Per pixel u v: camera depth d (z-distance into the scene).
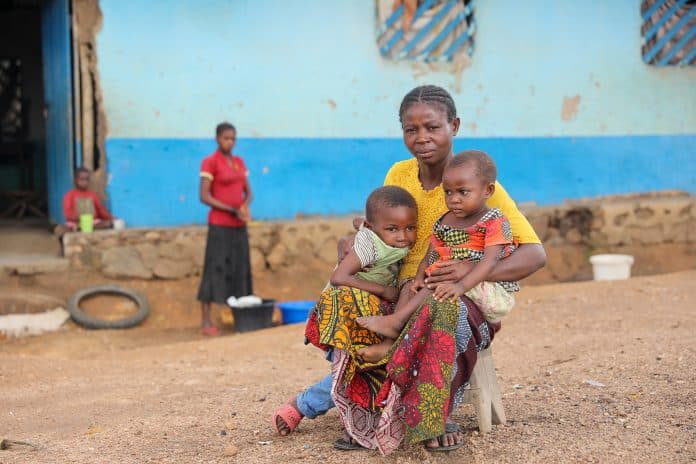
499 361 5.95
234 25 11.06
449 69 12.02
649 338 6.11
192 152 11.02
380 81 11.70
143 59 10.78
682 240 12.95
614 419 4.13
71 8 10.79
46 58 12.45
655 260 12.77
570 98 12.60
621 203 12.71
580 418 4.19
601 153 12.81
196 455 3.96
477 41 12.12
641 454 3.62
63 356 8.65
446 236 3.50
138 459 3.94
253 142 11.27
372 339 3.57
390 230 3.52
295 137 11.43
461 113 12.13
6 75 16.30
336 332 3.48
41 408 5.34
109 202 10.83
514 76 12.33
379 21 11.63
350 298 3.54
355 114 11.65
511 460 3.59
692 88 13.17
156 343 9.23
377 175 11.80
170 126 10.93
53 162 12.20
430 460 3.60
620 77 12.81
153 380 6.20
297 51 11.34
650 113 13.01
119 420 4.86
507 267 3.44
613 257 11.21
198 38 10.95
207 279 9.52
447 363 3.36
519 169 12.46
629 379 4.91
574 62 12.58
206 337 9.49
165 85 10.88
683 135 13.19
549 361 5.81
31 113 16.27
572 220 12.65
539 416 4.28
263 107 11.27
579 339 6.47
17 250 11.20
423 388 3.35
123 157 10.80
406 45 11.82
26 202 14.78
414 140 3.56
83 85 10.77
